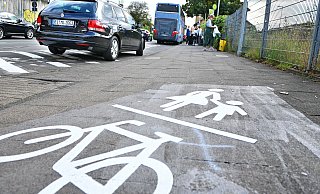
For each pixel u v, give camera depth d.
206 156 2.30
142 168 2.07
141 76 6.27
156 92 4.59
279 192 1.83
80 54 11.23
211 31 18.91
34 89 4.70
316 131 2.95
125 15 11.38
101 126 2.92
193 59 11.20
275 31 9.47
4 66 7.15
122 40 10.61
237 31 15.67
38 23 9.25
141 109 3.58
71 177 1.94
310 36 7.04
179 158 2.25
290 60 8.16
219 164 2.17
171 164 2.15
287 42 8.41
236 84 5.46
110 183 1.87
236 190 1.83
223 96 4.41
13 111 3.42
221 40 18.28
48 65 7.82
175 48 21.38
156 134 2.74
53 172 2.00
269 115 3.46
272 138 2.73
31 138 2.58
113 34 9.88
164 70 7.36
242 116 3.39
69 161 2.16
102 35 9.27
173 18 32.53
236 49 15.60
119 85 5.17
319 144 2.61
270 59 9.72
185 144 2.52
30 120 3.09
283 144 2.59
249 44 12.73
